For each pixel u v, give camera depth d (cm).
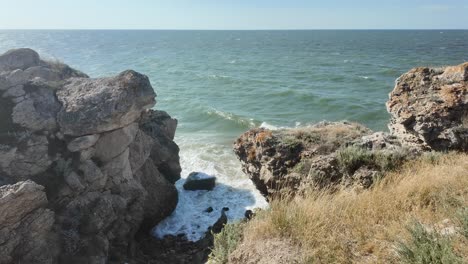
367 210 642
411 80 1300
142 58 9562
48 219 1177
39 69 1605
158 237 1627
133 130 1553
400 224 582
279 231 616
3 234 1080
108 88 1459
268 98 4412
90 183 1389
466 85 1159
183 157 2445
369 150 1112
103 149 1462
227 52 11862
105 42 17438
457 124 1093
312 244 572
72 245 1237
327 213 644
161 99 4466
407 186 713
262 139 1356
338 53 10894
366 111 3625
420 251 472
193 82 5747
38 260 1127
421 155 1027
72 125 1376
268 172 1305
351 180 970
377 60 8538
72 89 1508
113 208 1416
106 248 1310
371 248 546
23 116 1373
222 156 2464
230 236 688
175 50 12769
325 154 1196
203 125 3406
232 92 4875
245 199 1878
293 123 3378
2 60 1647
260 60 9081
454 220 556
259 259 581
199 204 1858
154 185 1695
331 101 4059
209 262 683
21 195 1091
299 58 9444
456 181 709
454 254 461
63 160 1380
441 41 16838
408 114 1180
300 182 1148
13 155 1315
